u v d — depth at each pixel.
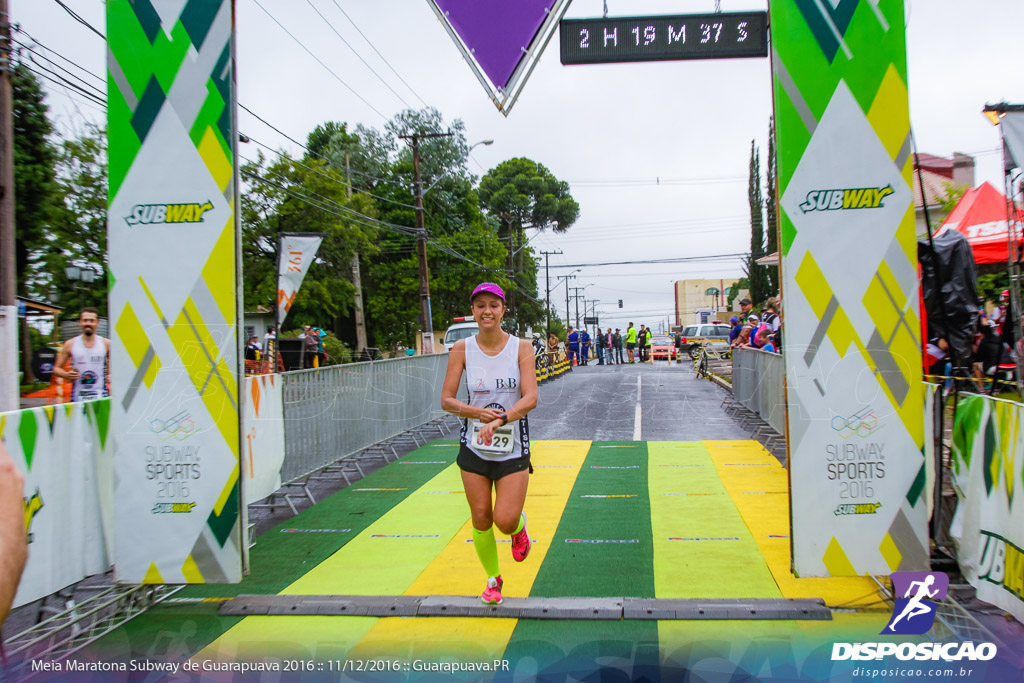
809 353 4.04
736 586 4.50
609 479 7.81
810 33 3.99
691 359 38.81
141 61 4.26
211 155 4.22
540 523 6.09
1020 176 5.32
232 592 4.58
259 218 30.73
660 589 4.47
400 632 3.89
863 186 3.99
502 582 4.54
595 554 5.20
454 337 21.45
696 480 7.62
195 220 4.23
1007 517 3.73
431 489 7.50
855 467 4.04
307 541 5.72
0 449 1.14
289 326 35.22
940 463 4.53
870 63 3.98
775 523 5.90
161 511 4.29
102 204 23.80
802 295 4.02
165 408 4.28
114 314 4.30
